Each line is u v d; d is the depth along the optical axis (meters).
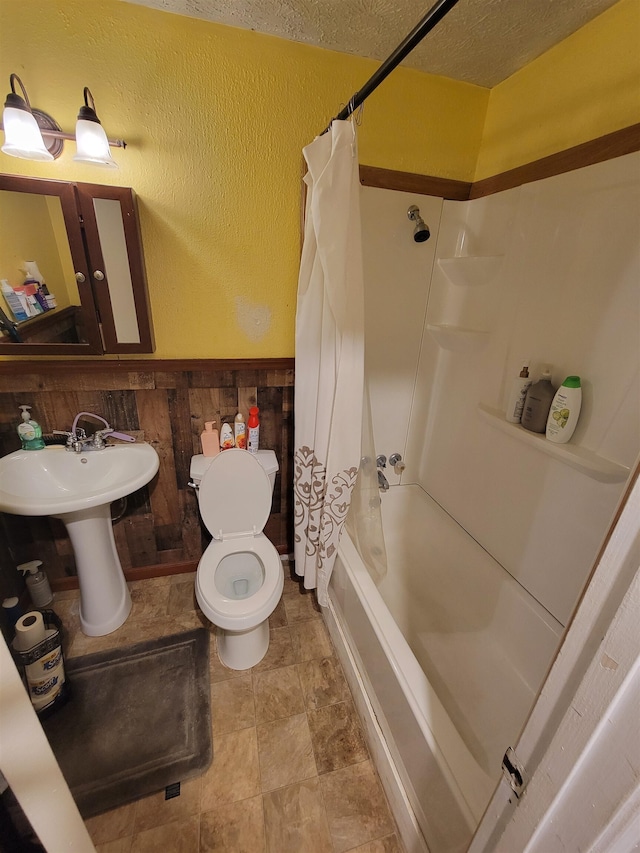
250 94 1.28
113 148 1.25
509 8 1.07
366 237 1.61
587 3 1.04
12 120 1.00
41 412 1.48
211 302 1.51
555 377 1.28
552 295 1.28
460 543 1.70
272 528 2.03
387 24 1.17
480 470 1.66
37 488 1.39
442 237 1.70
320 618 1.76
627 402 1.05
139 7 1.12
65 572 1.78
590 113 1.13
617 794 0.34
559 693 0.39
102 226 1.26
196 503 1.83
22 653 1.24
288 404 1.78
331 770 1.21
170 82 1.22
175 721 1.32
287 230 1.48
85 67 1.16
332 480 1.38
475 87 1.47
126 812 1.10
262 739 1.28
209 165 1.33
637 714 0.31
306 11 1.12
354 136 1.03
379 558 1.72
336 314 1.19
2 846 0.48
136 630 1.65
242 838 1.06
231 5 1.11
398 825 1.08
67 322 1.34
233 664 1.50
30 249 1.24
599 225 1.11
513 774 0.46
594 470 1.10
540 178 1.31
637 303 1.02
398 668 1.07
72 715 1.33
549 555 1.31
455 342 1.75
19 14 1.08
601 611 0.34
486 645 1.46
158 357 1.54
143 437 1.63
